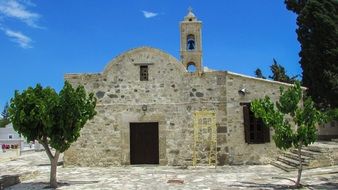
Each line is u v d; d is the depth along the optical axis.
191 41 30.45
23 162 28.72
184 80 23.17
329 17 33.03
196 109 22.95
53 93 16.41
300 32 34.44
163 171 20.55
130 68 23.52
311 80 33.75
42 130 16.33
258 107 15.12
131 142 23.50
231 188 14.95
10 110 16.17
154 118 23.20
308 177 16.94
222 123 22.73
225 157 22.58
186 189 14.97
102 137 23.30
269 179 17.05
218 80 22.97
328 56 32.44
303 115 14.62
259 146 22.64
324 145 21.98
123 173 20.08
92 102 16.91
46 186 16.41
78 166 23.20
